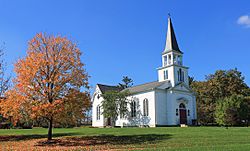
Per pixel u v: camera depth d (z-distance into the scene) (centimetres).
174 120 4953
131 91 5584
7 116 2398
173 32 5584
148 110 5053
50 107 2233
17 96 2269
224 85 6141
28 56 2384
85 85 2556
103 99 5756
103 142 2456
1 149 2111
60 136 3014
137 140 2519
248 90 6131
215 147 1767
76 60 2511
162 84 5112
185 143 2200
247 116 4191
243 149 1611
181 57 5503
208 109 5897
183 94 5234
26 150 2052
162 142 2314
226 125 3944
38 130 3844
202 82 6588
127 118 5441
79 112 2516
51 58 2417
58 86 2342
